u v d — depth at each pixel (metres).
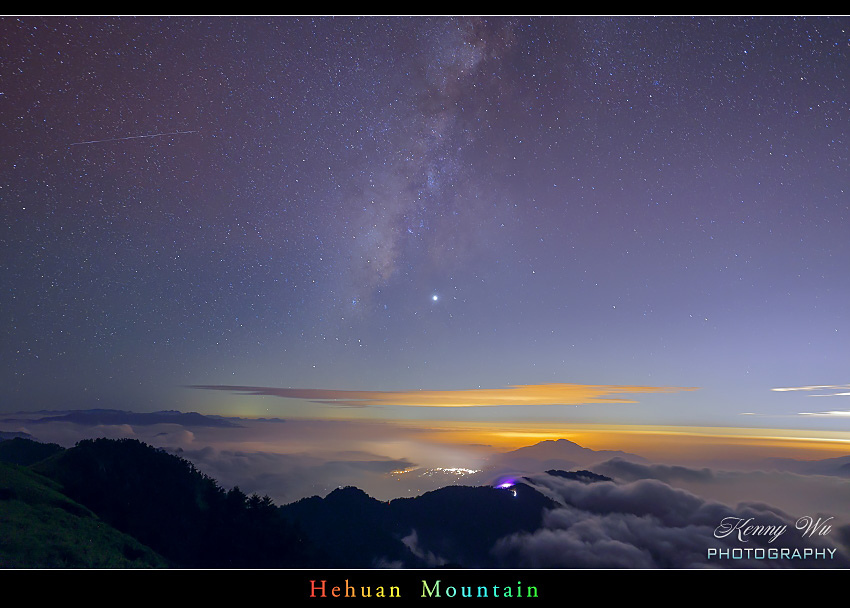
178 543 50.19
